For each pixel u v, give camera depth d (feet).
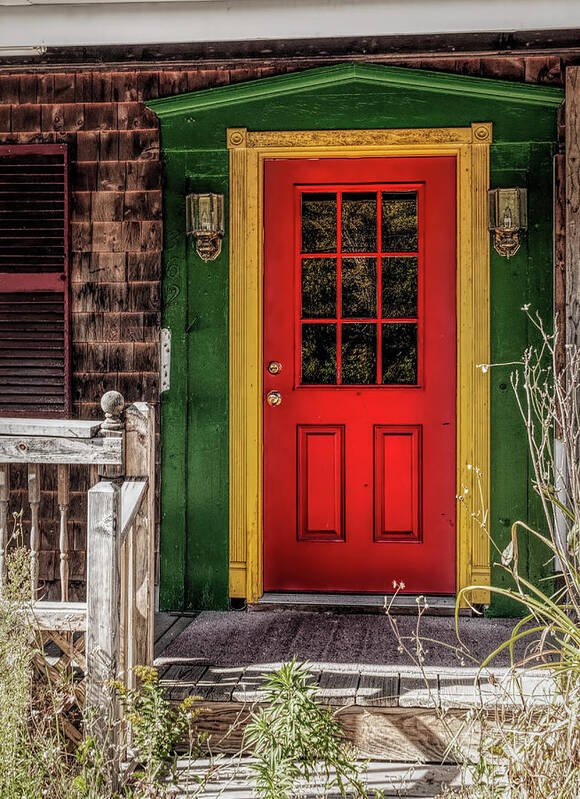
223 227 14.71
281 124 14.64
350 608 14.38
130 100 15.05
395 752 10.58
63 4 12.43
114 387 15.08
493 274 14.26
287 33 12.37
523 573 14.12
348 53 13.85
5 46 12.89
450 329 14.66
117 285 15.08
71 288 15.21
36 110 15.28
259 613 14.44
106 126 15.11
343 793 9.12
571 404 13.46
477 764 9.42
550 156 14.17
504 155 14.23
